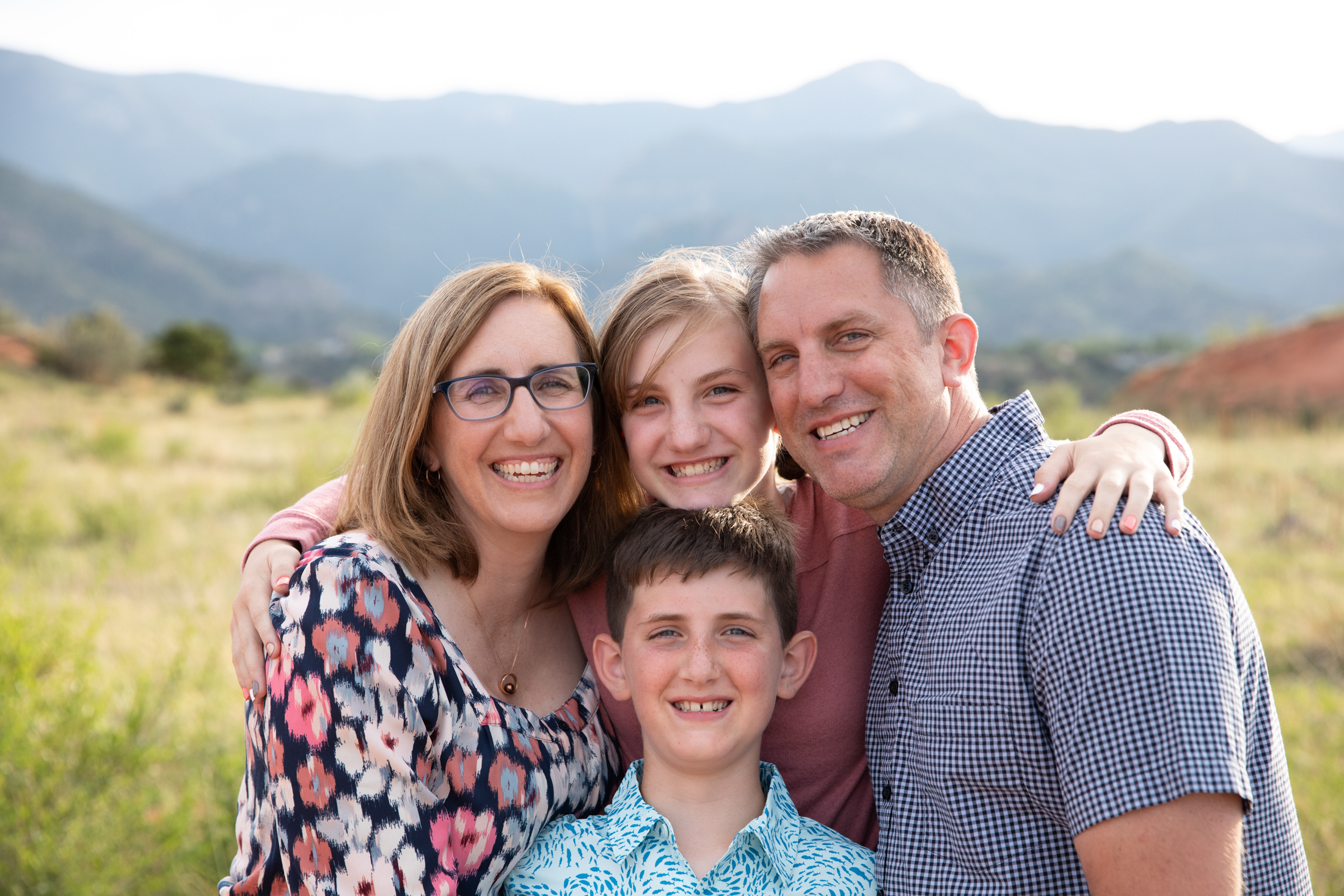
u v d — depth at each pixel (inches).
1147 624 60.2
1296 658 260.8
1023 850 67.3
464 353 79.8
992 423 76.5
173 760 182.1
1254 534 403.9
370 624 71.4
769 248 80.7
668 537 80.9
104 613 191.8
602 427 92.0
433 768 73.5
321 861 69.7
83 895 136.9
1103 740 60.6
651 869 76.6
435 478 84.8
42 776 147.1
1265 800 65.8
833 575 89.1
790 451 82.0
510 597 87.0
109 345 1722.4
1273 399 1168.8
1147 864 58.7
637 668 81.0
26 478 491.5
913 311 75.4
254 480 581.9
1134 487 64.9
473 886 73.7
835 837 81.2
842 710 86.4
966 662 68.6
